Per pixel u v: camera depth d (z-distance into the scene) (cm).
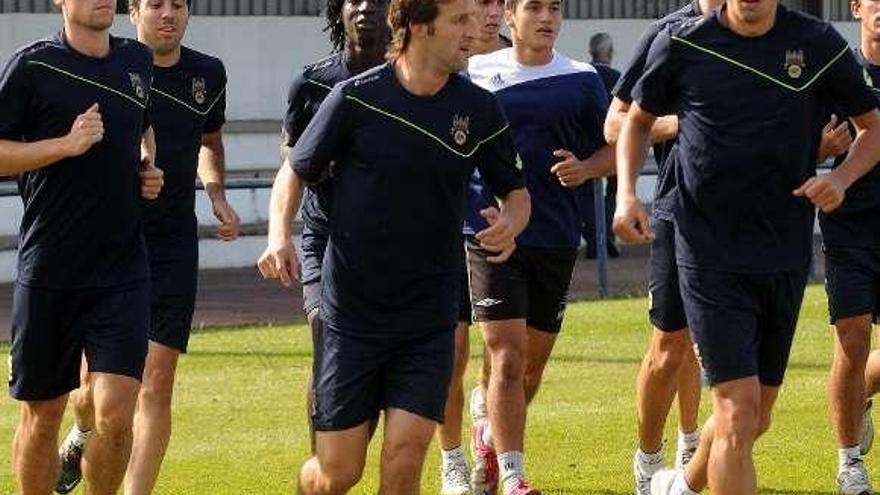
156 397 1194
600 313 2238
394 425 966
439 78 958
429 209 963
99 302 1051
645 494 1255
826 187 1012
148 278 1066
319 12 3312
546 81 1252
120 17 2988
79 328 1061
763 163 1017
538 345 1292
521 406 1212
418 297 971
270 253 986
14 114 1027
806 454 1404
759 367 1066
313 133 966
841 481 1283
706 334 1028
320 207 1141
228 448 1429
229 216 1303
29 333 1059
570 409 1588
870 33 1290
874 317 1326
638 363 1842
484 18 1286
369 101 955
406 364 975
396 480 962
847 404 1277
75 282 1046
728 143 1020
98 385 1045
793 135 1017
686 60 1027
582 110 1259
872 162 1030
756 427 1023
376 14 1180
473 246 1229
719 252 1027
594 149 1268
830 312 1294
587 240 2888
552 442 1449
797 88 1014
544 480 1316
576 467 1357
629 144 1059
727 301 1027
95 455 1056
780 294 1036
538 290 1262
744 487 1016
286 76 3278
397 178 958
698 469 1087
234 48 3228
